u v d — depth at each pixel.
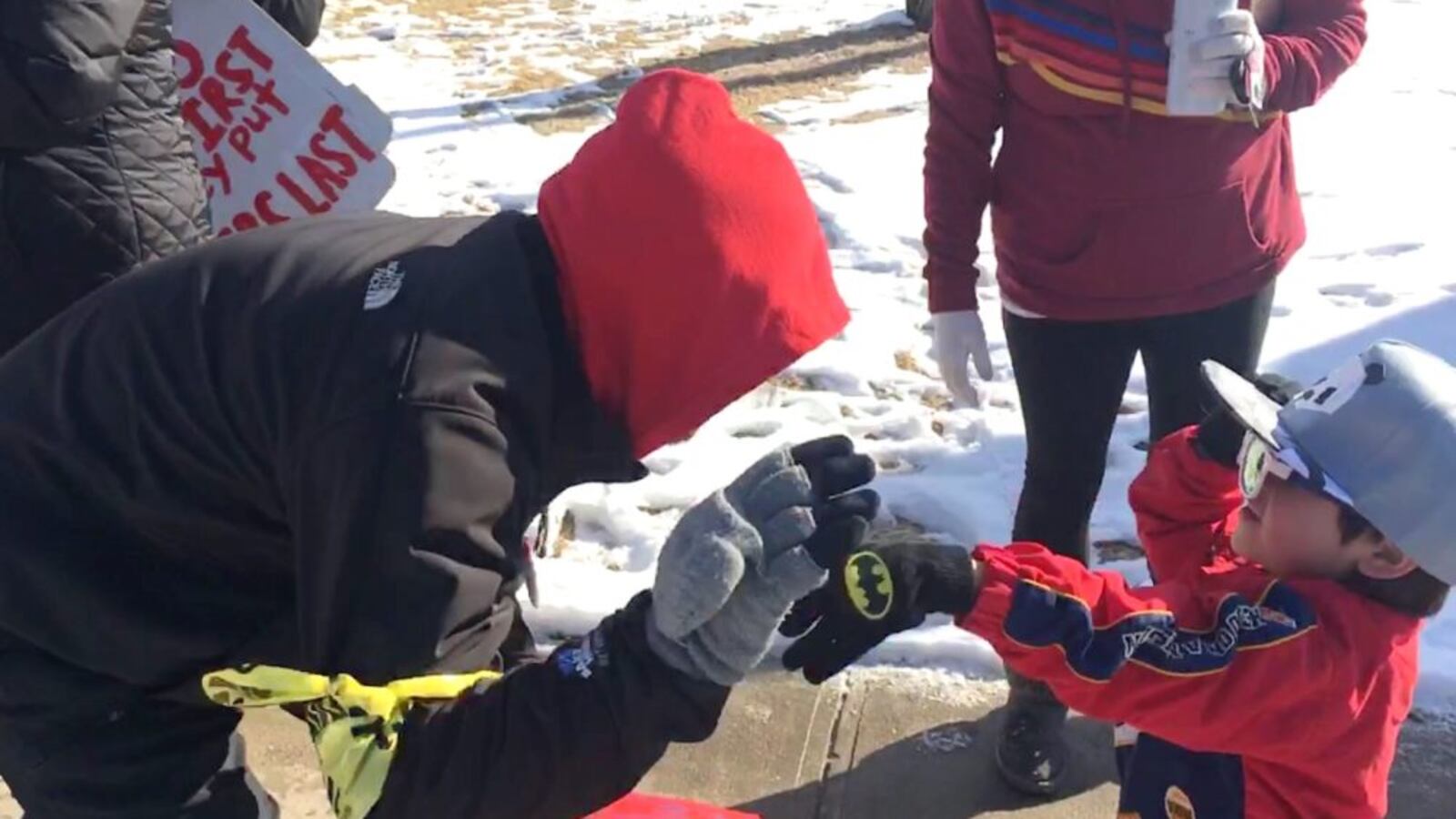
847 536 1.31
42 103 2.47
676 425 1.49
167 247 2.72
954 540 3.65
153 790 1.76
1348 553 1.84
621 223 1.45
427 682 1.40
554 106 6.89
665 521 3.67
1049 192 2.52
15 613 1.67
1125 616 1.72
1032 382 2.67
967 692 3.10
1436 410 1.77
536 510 1.56
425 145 6.38
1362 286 4.93
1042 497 2.77
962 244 2.65
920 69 7.43
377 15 8.45
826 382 4.41
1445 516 1.75
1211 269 2.51
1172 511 2.17
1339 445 1.81
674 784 2.89
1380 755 1.88
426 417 1.40
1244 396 1.90
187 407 1.56
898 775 2.91
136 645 1.67
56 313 2.67
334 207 3.35
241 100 3.28
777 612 1.31
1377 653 1.84
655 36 8.02
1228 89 2.33
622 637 1.37
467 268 1.51
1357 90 6.78
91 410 1.62
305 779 2.88
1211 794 2.01
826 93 7.10
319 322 1.50
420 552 1.38
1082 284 2.53
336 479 1.43
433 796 1.39
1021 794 2.85
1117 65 2.36
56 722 1.72
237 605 1.69
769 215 1.45
